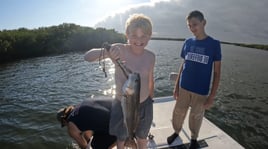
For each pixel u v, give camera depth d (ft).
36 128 29.96
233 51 186.29
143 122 9.27
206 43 11.18
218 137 13.26
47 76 62.08
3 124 31.48
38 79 58.65
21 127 30.40
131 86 7.30
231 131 29.43
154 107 17.62
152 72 9.27
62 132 28.53
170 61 91.56
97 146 11.44
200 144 12.62
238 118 33.60
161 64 82.89
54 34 156.35
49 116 34.19
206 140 12.98
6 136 28.04
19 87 51.08
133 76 7.39
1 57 107.76
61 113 12.89
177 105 12.53
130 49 8.44
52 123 31.53
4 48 108.47
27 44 124.77
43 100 41.73
